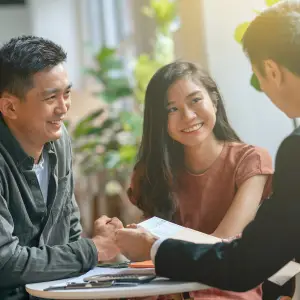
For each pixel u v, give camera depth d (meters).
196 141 2.80
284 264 1.99
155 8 6.16
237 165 2.83
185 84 2.80
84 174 6.14
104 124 6.24
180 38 4.70
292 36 2.00
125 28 8.03
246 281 1.99
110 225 2.61
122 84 6.41
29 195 2.57
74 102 7.47
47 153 2.70
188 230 2.45
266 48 2.04
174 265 2.08
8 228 2.39
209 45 4.09
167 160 2.89
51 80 2.48
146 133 2.92
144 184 2.96
